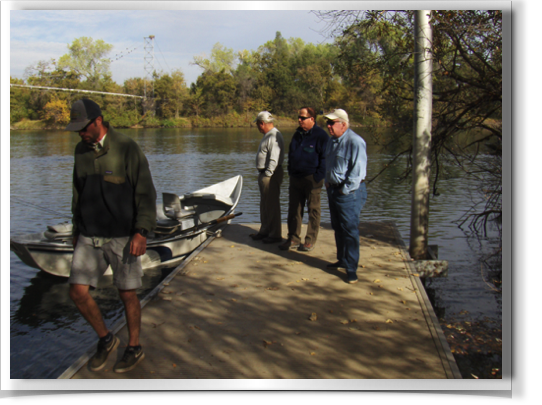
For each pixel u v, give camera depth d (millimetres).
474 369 4172
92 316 3260
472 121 7375
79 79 89500
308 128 5836
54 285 7141
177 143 43375
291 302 4434
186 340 3684
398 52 7070
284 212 12109
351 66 7414
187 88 96750
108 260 3293
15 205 13539
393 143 8008
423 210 6074
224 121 89312
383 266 5445
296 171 5926
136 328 3328
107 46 91688
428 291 6477
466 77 7262
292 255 5934
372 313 4164
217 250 6199
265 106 91250
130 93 93500
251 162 25656
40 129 76438
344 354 3445
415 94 5953
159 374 3189
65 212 12656
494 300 6109
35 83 83375
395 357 3395
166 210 8406
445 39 6902
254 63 102500
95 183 3195
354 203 4773
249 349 3535
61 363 4887
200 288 4820
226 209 9516
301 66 90500
